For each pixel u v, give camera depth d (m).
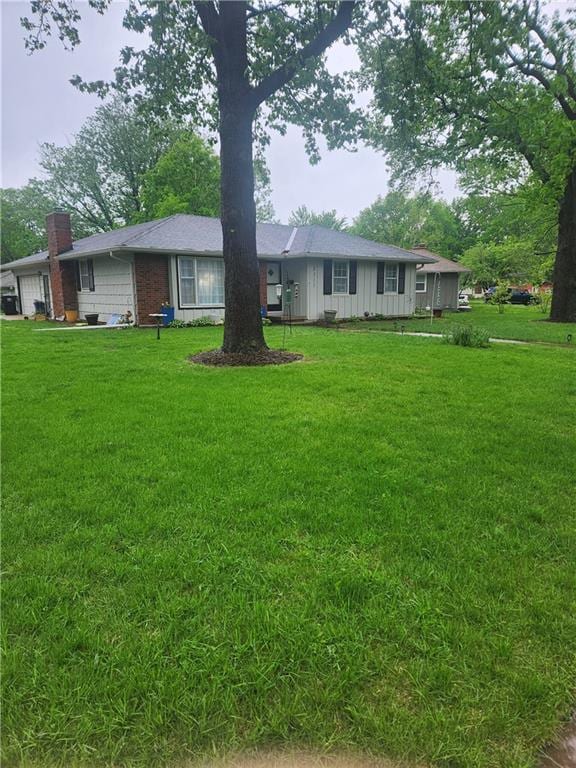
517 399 5.12
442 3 7.51
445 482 2.93
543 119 11.83
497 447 3.58
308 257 15.07
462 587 1.90
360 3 7.20
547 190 14.93
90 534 2.27
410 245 42.59
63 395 5.19
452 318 18.03
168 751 1.24
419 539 2.26
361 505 2.59
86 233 34.50
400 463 3.22
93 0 6.74
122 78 7.34
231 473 3.01
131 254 12.89
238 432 3.89
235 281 7.51
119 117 31.27
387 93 8.52
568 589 1.90
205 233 15.16
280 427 4.02
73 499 2.63
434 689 1.42
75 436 3.75
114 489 2.77
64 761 1.21
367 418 4.32
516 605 1.80
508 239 28.75
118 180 33.59
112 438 3.70
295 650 1.56
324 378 6.14
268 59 8.12
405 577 1.97
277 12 7.64
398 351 8.73
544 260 24.83
